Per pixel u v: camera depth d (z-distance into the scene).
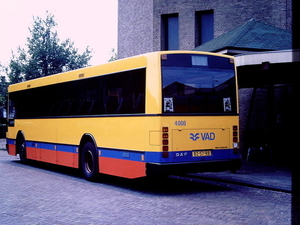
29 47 32.47
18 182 10.91
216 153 9.19
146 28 22.66
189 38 20.23
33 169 14.16
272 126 14.98
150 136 8.65
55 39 33.12
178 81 8.83
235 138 9.52
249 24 16.80
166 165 8.45
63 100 12.54
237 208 7.45
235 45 14.38
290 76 13.59
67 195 8.91
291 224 6.23
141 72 9.03
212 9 19.42
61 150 12.56
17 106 16.11
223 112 9.39
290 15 17.14
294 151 14.99
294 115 15.41
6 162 16.91
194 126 8.91
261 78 14.01
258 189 9.59
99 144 10.54
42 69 32.62
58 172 13.31
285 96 15.73
